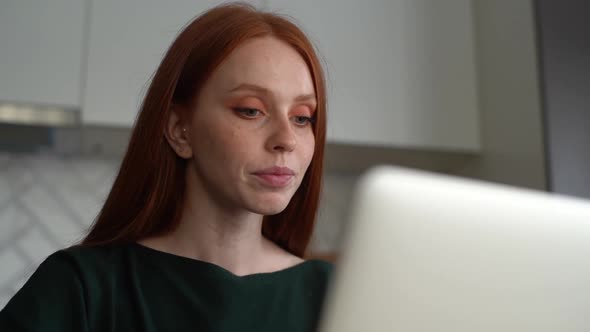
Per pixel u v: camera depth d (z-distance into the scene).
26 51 1.44
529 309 0.37
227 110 0.66
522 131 1.71
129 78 1.53
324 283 0.77
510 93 1.76
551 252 0.38
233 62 0.67
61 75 1.47
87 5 1.51
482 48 1.89
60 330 0.65
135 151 0.74
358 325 0.34
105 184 1.79
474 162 1.93
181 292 0.69
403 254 0.35
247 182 0.65
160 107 0.72
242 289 0.69
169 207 0.76
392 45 1.81
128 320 0.68
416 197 0.35
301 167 0.69
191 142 0.71
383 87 1.78
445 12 1.89
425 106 1.82
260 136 0.66
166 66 0.72
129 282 0.70
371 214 0.34
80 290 0.67
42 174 1.74
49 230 1.72
